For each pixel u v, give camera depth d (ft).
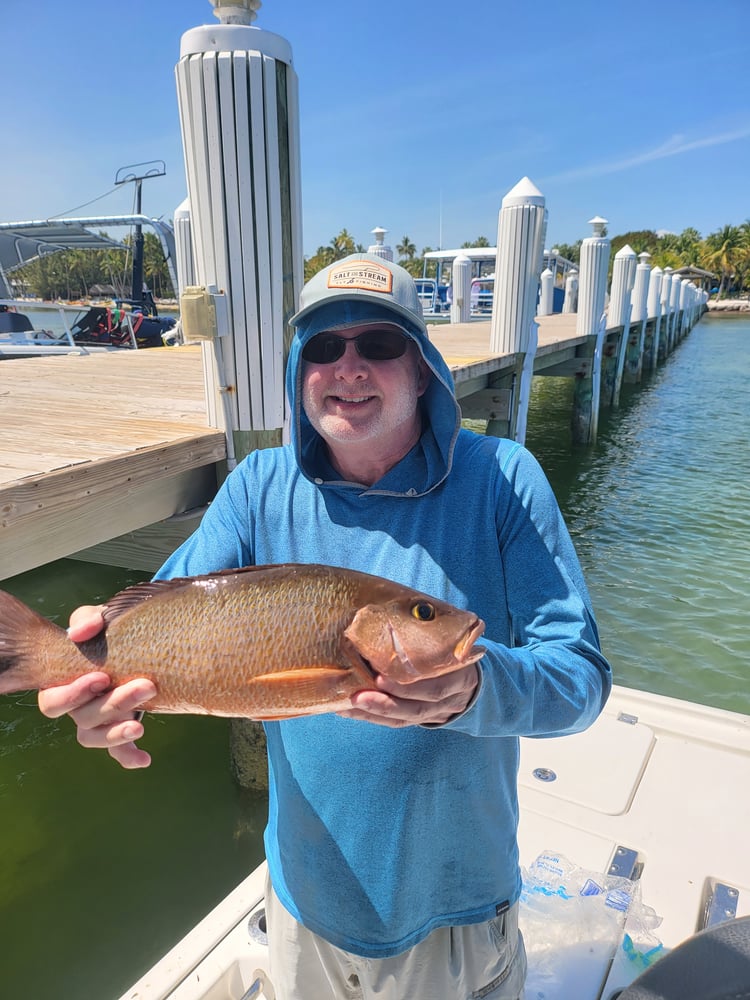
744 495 33.55
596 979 6.25
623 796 8.61
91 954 9.72
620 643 19.15
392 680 3.60
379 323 4.67
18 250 46.21
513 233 28.53
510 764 4.96
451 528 4.79
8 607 4.16
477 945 4.93
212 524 5.41
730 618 20.58
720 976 4.22
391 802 4.63
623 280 57.77
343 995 5.14
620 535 27.99
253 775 12.75
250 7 10.39
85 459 10.71
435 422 4.76
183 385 21.30
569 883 7.14
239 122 10.35
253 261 11.12
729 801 8.52
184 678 3.94
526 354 30.48
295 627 3.85
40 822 12.28
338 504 5.09
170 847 11.75
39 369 26.40
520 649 4.24
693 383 75.31
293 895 5.04
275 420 12.17
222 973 6.36
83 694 3.94
